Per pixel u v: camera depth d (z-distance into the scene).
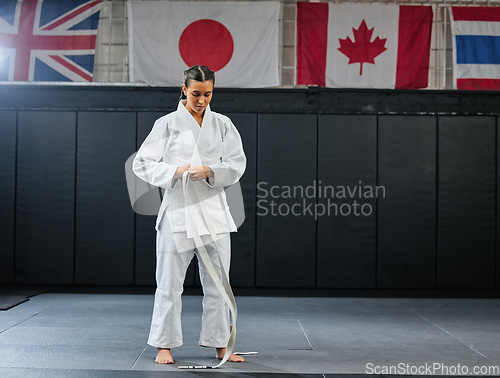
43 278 6.20
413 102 6.29
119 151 6.28
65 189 6.25
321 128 6.27
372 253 6.23
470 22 6.33
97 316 4.72
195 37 6.25
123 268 6.21
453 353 3.49
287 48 6.62
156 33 6.26
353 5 6.28
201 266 3.23
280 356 3.39
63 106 6.32
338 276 6.22
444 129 6.27
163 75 6.26
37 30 6.28
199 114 3.25
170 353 3.23
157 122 3.26
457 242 6.24
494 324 4.54
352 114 6.28
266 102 6.29
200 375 2.93
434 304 5.68
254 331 4.20
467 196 6.26
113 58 6.58
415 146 6.28
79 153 6.27
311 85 6.30
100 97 6.31
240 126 6.27
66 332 4.02
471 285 6.22
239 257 6.21
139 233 6.22
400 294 6.22
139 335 3.96
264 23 6.25
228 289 3.12
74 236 6.23
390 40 6.27
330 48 6.27
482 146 6.28
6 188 6.26
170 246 3.12
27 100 6.32
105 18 6.58
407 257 6.23
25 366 3.05
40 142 6.28
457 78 6.30
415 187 6.26
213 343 3.17
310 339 3.91
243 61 6.25
